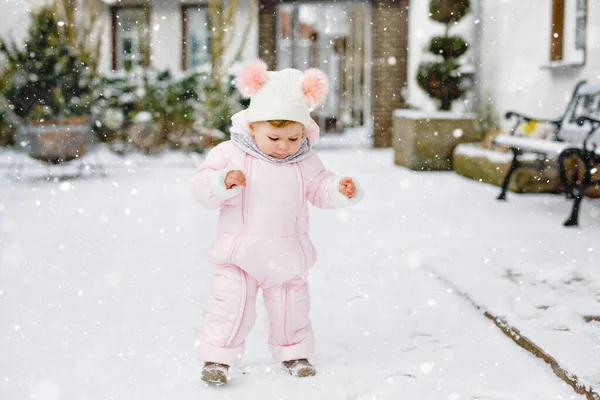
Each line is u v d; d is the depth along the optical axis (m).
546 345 2.91
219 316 2.61
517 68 9.61
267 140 2.56
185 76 13.38
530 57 9.19
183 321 3.39
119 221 6.23
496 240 5.34
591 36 7.50
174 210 6.86
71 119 9.55
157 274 4.31
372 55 14.38
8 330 3.23
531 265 4.43
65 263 4.58
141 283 4.09
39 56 10.25
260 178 2.59
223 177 2.46
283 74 2.59
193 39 15.79
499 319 3.31
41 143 9.38
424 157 10.36
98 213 6.66
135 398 2.49
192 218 6.39
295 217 2.66
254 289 2.66
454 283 3.97
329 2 14.50
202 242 5.30
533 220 6.24
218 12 12.59
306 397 2.50
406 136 10.65
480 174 8.98
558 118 8.09
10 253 4.87
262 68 2.56
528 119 7.51
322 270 4.43
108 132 12.81
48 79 10.20
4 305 3.62
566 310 3.37
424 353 2.99
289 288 2.71
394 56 14.28
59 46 10.53
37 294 3.84
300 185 2.64
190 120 12.46
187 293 3.89
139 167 10.88
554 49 8.43
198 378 2.67
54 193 8.05
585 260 4.58
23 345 3.03
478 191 8.13
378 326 3.36
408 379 2.69
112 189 8.45
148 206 7.11
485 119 10.41
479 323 3.38
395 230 5.80
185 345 3.05
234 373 2.74
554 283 3.93
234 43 14.81
